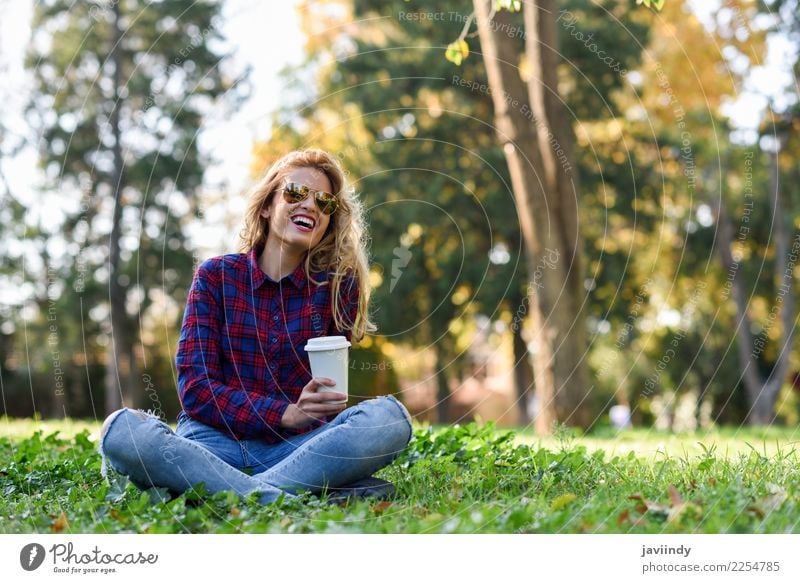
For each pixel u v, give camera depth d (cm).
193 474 301
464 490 318
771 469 344
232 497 290
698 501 285
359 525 270
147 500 291
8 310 1878
